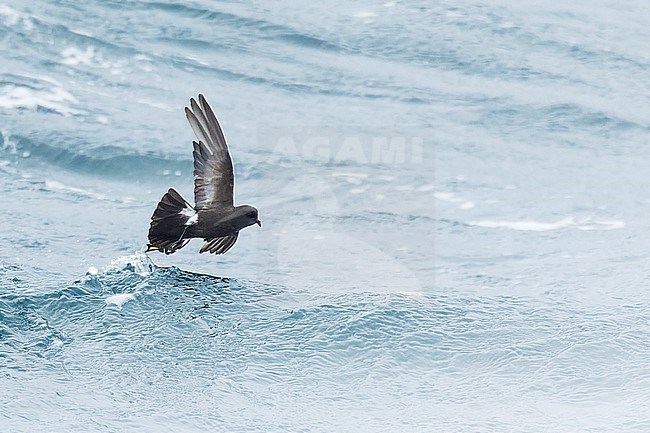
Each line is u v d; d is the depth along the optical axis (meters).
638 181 19.09
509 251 14.76
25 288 10.67
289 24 26.48
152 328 9.74
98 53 23.12
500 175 18.89
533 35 27.66
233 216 8.70
